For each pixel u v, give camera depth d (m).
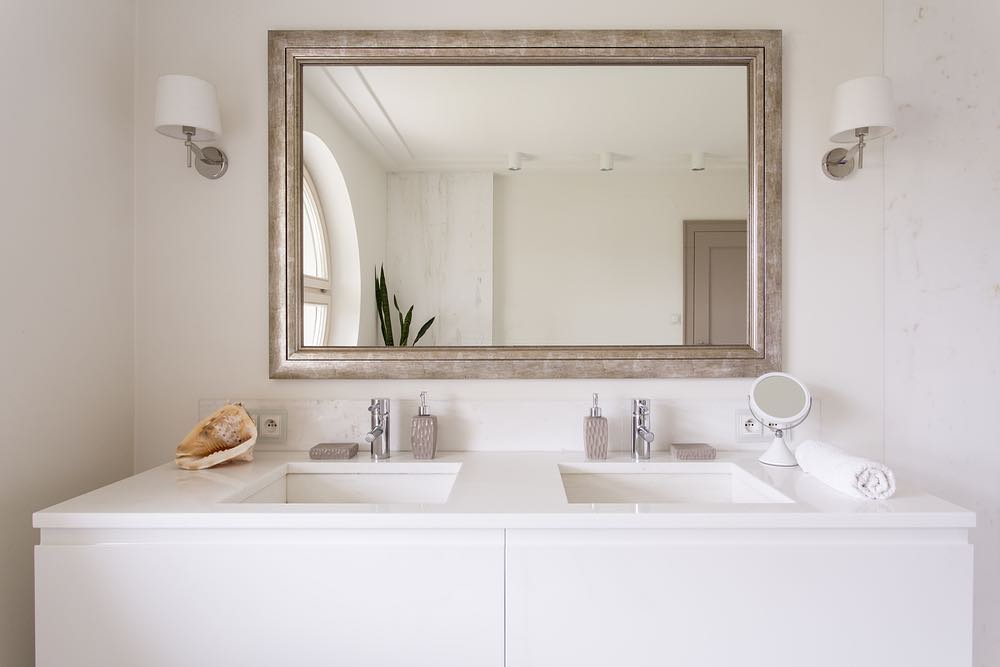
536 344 1.63
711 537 1.07
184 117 1.44
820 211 1.64
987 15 1.41
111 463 1.55
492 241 1.63
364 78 1.63
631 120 1.62
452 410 1.64
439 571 1.06
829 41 1.63
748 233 1.62
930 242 1.54
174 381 1.65
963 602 1.06
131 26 1.62
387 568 1.06
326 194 1.63
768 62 1.60
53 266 1.34
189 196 1.64
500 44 1.60
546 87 1.62
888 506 1.09
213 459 1.42
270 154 1.61
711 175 1.62
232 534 1.08
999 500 1.40
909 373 1.59
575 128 1.62
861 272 1.64
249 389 1.66
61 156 1.36
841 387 1.64
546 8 1.63
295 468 1.50
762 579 1.06
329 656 1.06
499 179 1.63
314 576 1.06
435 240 1.63
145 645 1.06
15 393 1.24
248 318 1.66
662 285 1.63
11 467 1.23
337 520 1.06
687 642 1.06
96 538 1.08
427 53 1.61
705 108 1.62
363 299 1.63
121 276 1.59
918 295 1.56
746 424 1.62
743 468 1.42
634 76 1.62
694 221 1.62
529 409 1.63
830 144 1.63
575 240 1.63
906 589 1.06
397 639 1.06
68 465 1.40
